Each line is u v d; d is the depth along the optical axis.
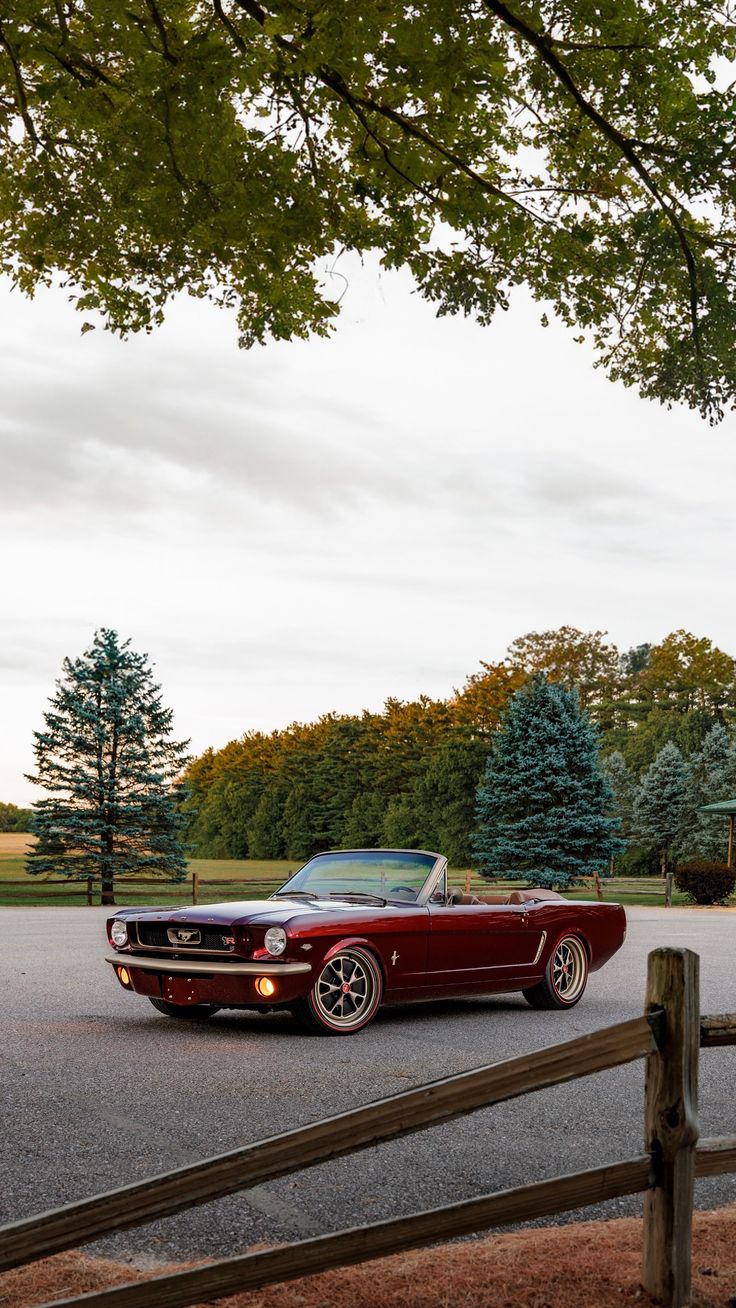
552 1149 5.07
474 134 8.16
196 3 7.16
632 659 113.50
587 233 8.28
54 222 8.73
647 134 7.91
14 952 14.19
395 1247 2.72
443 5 6.12
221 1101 5.89
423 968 8.66
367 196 7.74
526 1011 9.77
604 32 7.32
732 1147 3.11
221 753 103.56
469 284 8.62
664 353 8.97
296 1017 8.16
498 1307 2.98
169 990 8.16
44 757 33.47
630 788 65.38
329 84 7.04
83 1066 6.84
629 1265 3.28
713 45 7.45
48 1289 3.26
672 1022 2.96
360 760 77.50
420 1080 6.48
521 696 45.31
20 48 6.65
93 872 32.75
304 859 81.75
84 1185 4.37
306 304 9.11
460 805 64.69
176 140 6.54
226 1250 3.72
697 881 33.72
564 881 41.06
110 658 34.72
